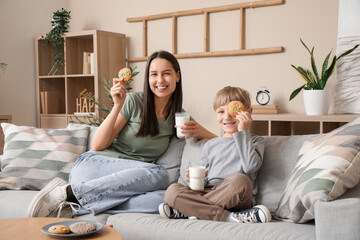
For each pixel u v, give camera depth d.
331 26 3.22
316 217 1.23
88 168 1.97
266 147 1.87
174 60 2.16
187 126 2.10
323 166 1.38
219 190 1.62
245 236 1.33
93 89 4.51
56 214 1.73
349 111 3.01
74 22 4.65
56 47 4.25
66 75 4.17
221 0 3.70
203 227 1.44
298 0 3.34
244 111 1.86
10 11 4.11
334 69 3.12
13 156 2.23
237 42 3.65
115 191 1.77
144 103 2.14
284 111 3.45
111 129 2.07
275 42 3.46
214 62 3.77
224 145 1.88
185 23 3.92
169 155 2.19
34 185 2.11
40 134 2.35
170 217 1.64
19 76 4.22
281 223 1.44
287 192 1.53
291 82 3.40
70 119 4.15
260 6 3.50
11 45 4.13
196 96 3.89
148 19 4.11
